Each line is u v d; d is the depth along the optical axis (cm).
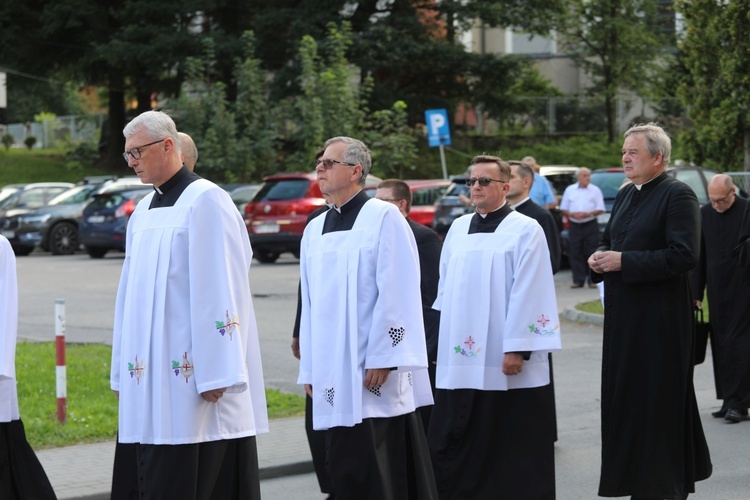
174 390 568
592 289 2022
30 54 4691
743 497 783
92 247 3019
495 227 759
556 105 5028
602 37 4550
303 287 671
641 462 696
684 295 704
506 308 746
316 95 3791
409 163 3969
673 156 2334
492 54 4578
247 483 587
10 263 660
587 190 2047
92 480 826
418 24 4416
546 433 741
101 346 1410
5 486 650
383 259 632
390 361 622
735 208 1027
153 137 575
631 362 700
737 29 1883
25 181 4628
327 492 761
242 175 3800
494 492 730
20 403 1061
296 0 4459
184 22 4434
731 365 1026
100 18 4553
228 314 567
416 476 645
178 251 571
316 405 643
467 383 744
